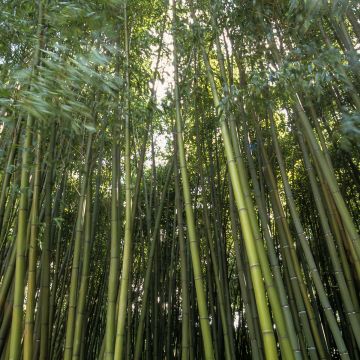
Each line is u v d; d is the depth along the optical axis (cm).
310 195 458
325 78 252
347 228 248
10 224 313
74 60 232
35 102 209
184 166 272
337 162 403
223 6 329
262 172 359
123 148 389
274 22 318
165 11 399
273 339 184
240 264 311
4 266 295
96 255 495
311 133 274
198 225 480
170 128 474
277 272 259
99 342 441
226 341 308
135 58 369
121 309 222
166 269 472
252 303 295
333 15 269
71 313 250
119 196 311
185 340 277
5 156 265
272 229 483
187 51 371
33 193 238
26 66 257
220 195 457
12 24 240
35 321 261
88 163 297
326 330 406
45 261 254
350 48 291
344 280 260
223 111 262
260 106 277
